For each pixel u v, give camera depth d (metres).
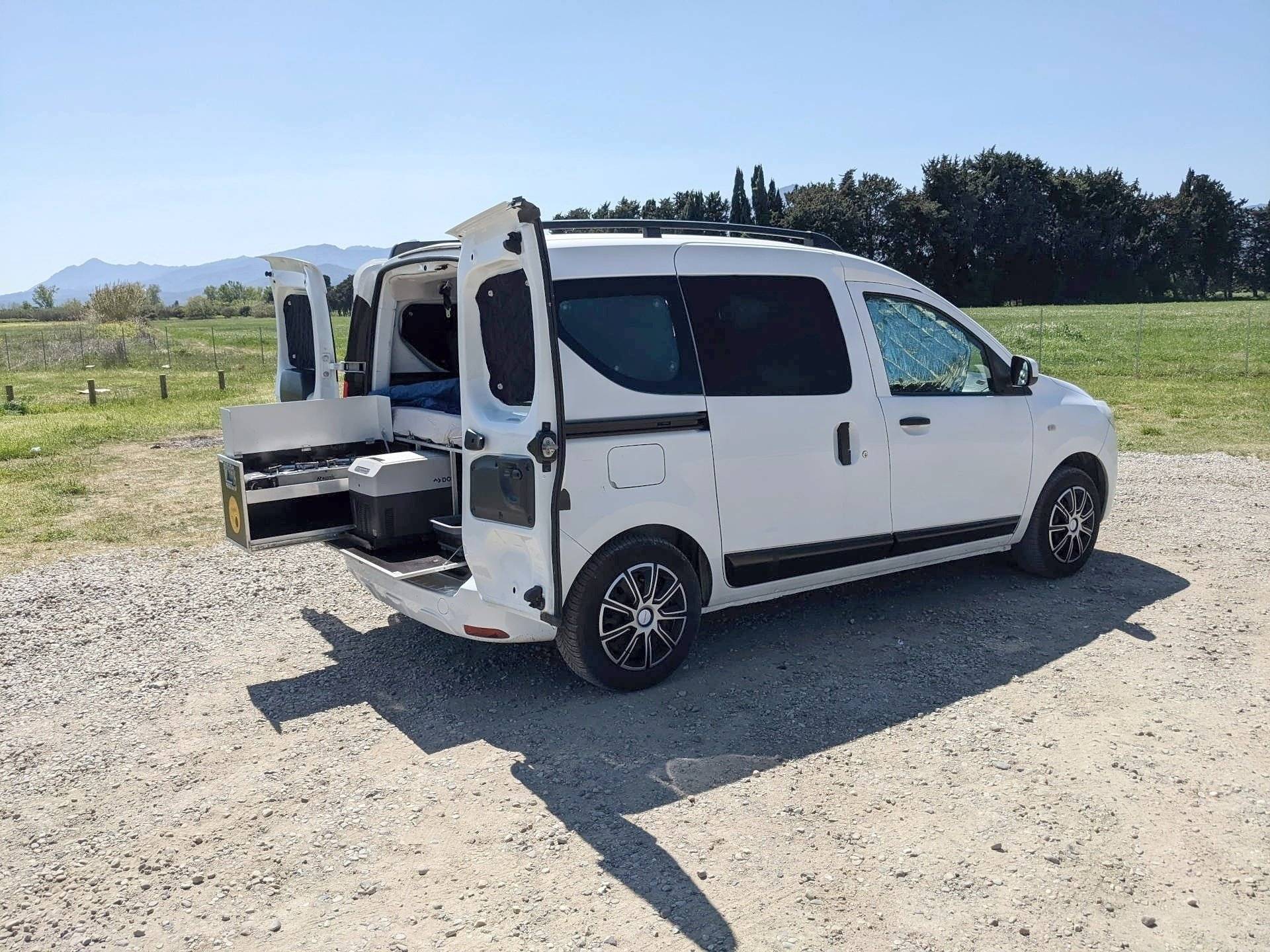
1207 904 2.84
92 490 10.10
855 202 101.62
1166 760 3.70
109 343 39.69
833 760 3.76
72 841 3.36
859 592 5.88
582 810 3.45
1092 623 5.27
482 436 4.12
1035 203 102.31
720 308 4.57
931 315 5.44
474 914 2.88
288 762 3.91
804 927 2.77
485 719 4.26
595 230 4.69
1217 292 115.88
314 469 4.98
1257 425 12.71
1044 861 3.06
